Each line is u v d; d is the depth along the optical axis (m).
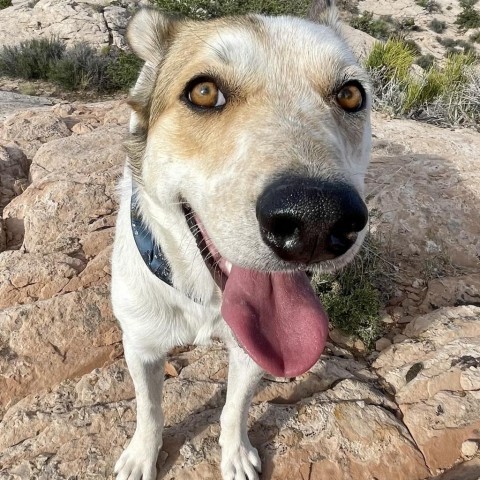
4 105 1.03
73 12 2.02
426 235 0.51
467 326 0.39
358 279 0.44
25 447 0.30
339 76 0.23
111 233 0.47
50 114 0.74
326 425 0.32
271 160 0.18
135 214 0.26
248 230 0.18
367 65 0.91
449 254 0.50
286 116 0.20
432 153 0.65
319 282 0.41
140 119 0.26
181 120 0.22
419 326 0.40
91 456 0.30
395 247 0.50
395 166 0.61
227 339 0.28
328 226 0.16
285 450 0.30
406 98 0.84
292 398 0.34
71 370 0.36
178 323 0.27
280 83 0.22
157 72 0.25
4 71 1.65
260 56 0.22
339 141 0.20
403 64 0.91
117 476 0.29
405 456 0.30
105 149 0.62
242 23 0.24
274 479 0.29
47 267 0.42
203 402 0.34
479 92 0.87
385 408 0.33
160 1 1.25
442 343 0.38
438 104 0.85
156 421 0.29
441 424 0.32
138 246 0.25
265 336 0.21
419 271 0.48
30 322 0.37
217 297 0.26
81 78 1.54
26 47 1.70
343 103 0.24
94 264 0.43
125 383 0.35
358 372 0.37
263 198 0.17
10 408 0.34
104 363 0.37
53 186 0.51
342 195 0.16
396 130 0.73
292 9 1.19
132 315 0.27
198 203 0.21
